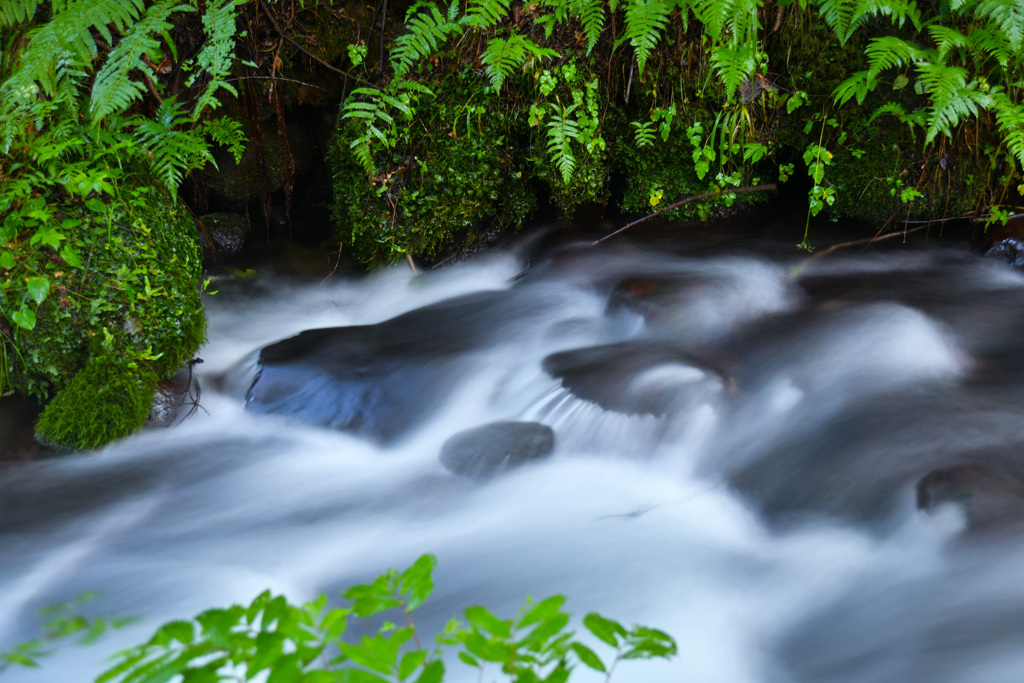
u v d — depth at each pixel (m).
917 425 3.51
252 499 3.48
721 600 2.78
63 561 3.07
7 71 4.32
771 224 5.52
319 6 4.96
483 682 2.38
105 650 2.56
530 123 4.89
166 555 3.11
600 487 3.47
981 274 4.93
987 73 4.79
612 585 2.87
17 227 3.93
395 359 4.26
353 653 1.50
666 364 3.96
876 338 4.16
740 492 3.39
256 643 1.46
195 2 4.66
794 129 5.17
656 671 2.44
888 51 4.27
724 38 4.84
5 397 3.98
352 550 3.13
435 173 5.00
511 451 3.53
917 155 5.06
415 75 4.84
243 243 5.45
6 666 2.36
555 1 4.52
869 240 5.25
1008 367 3.99
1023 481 3.03
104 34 4.04
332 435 3.93
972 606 2.56
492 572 2.95
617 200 5.57
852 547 2.98
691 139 4.98
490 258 5.35
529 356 4.34
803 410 3.76
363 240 5.25
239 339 4.77
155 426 3.90
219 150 5.30
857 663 2.47
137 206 4.26
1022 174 4.94
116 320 3.90
